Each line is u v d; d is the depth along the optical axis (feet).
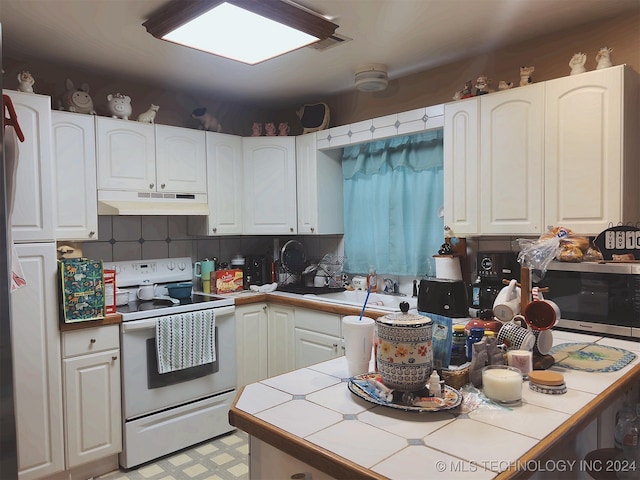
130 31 7.81
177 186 10.34
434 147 9.83
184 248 11.56
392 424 3.52
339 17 7.41
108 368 8.30
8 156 5.70
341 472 2.94
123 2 6.79
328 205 11.50
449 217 8.58
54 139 8.44
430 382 3.87
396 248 10.55
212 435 9.67
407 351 3.76
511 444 3.16
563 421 3.52
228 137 11.33
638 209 7.18
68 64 9.39
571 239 6.85
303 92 11.63
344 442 3.23
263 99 12.27
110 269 9.53
